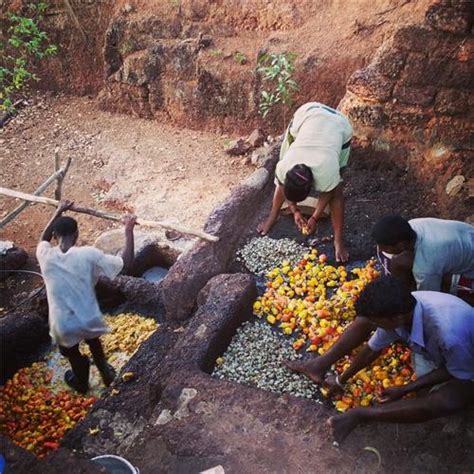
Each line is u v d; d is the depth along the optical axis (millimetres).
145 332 5723
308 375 4473
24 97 10102
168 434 4027
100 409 4473
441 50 6215
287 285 5570
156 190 8047
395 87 6555
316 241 6020
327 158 5145
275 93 8414
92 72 10055
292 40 8461
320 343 4879
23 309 6102
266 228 6129
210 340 4676
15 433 4848
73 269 4617
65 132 9383
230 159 8586
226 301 4969
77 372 5105
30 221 7816
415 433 3914
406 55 6391
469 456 3787
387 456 3803
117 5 9578
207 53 8789
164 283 5492
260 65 8406
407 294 3621
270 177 6664
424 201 6465
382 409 3883
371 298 3615
